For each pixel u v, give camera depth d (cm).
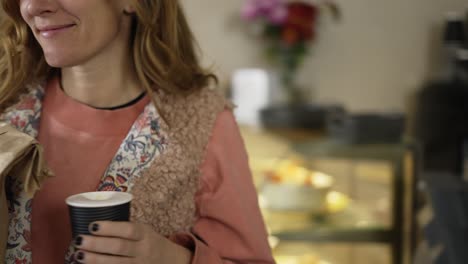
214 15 414
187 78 115
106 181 106
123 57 112
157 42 112
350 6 424
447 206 191
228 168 111
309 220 226
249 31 414
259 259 111
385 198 256
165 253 95
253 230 111
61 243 107
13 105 112
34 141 91
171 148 109
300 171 248
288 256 250
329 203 235
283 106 334
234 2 413
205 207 110
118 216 85
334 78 429
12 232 101
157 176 107
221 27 416
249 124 306
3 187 90
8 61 111
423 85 421
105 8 101
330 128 250
